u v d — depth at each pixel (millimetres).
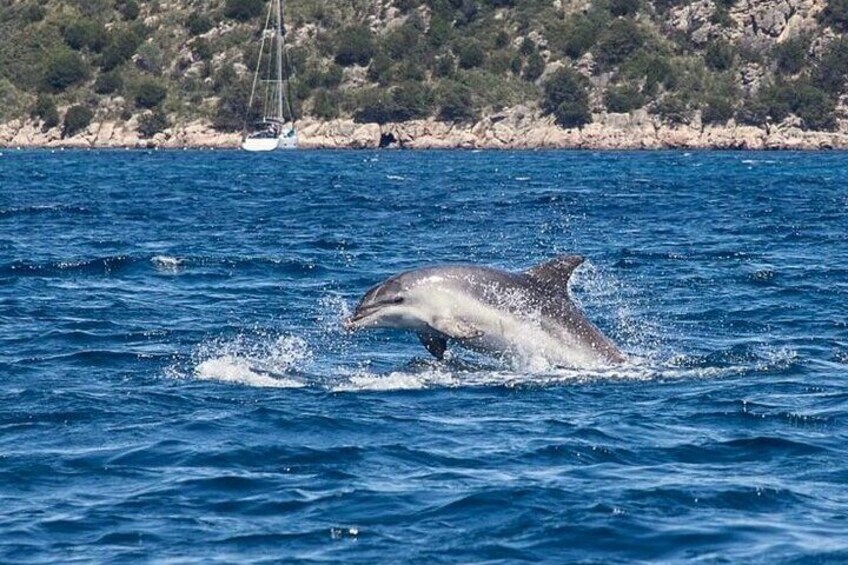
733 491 35094
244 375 50156
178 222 122125
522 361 50312
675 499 34500
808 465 37625
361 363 53188
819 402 45219
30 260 85812
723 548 31062
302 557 30734
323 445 39531
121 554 31062
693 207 145250
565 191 178875
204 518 33438
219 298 71375
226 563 30422
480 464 37656
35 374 50281
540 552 30969
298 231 112812
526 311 50375
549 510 33562
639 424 42125
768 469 37312
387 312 49781
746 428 41594
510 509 33688
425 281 49781
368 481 36094
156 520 33312
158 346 56625
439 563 30297
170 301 70062
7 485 36031
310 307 68500
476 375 49812
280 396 46312
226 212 136375
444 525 32688
